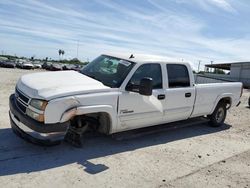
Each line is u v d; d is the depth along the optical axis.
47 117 4.75
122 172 4.83
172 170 5.12
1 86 14.21
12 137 5.85
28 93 5.00
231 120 9.88
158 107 6.39
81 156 5.29
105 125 5.71
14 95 5.63
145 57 6.42
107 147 5.88
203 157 5.91
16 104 5.29
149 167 5.14
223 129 8.44
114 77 5.86
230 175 5.14
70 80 5.52
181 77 6.96
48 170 4.61
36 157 5.04
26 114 4.97
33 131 4.79
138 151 5.87
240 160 5.94
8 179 4.20
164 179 4.73
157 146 6.30
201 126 8.53
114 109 5.56
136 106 5.93
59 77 5.66
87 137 6.30
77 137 5.66
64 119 4.88
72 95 4.99
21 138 5.43
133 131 6.69
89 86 5.36
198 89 7.37
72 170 4.70
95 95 5.25
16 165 4.66
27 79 5.56
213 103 7.98
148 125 6.49
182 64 7.00
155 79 6.38
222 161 5.79
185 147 6.44
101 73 6.11
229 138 7.51
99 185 4.31
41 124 4.76
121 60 6.21
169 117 6.81
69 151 5.45
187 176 4.93
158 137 6.98
